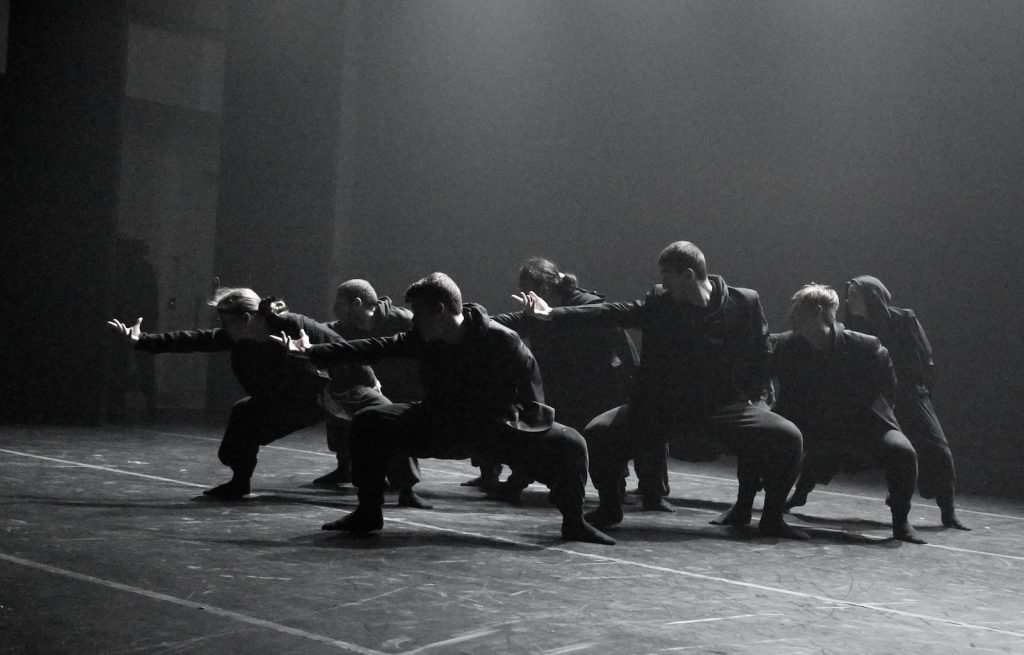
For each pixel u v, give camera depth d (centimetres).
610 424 530
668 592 391
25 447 786
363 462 478
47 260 1027
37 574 371
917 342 633
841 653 317
